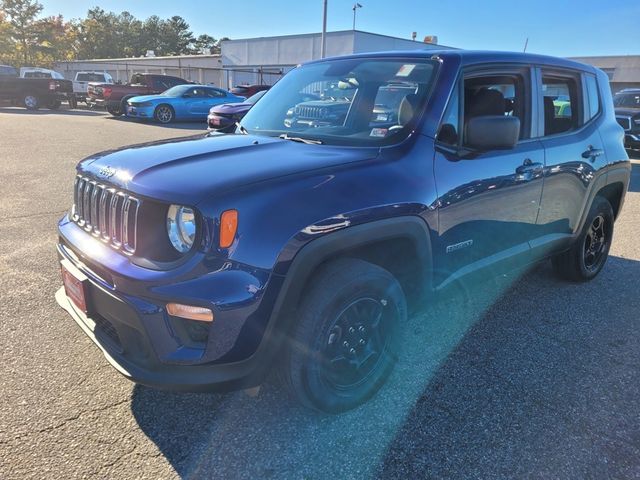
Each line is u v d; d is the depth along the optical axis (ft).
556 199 12.12
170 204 6.86
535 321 12.27
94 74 96.48
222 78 136.46
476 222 9.85
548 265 16.24
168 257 7.06
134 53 308.19
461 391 9.36
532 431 8.32
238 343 6.85
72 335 10.78
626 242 19.21
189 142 9.64
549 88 12.15
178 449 7.71
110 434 7.95
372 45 106.11
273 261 6.86
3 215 19.75
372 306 8.41
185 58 147.13
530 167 10.92
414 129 9.07
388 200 8.05
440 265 9.32
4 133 45.19
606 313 12.82
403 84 9.93
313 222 7.18
